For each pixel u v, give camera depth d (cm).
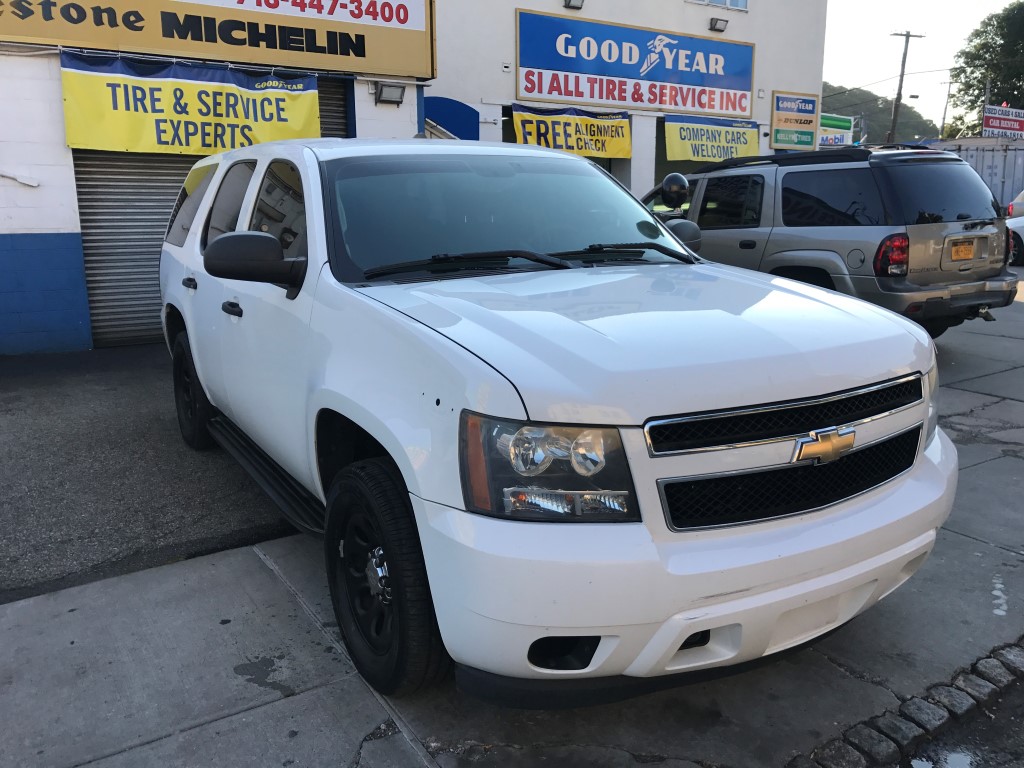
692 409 211
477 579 207
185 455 525
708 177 852
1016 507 436
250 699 272
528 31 1310
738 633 219
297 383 304
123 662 293
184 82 893
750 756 247
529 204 363
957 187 721
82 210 885
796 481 227
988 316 755
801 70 1683
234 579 358
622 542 205
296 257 323
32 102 829
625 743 252
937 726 261
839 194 720
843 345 246
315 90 964
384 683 262
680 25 1477
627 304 267
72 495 458
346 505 272
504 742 252
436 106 1194
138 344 936
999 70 5862
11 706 269
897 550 245
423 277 303
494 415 209
